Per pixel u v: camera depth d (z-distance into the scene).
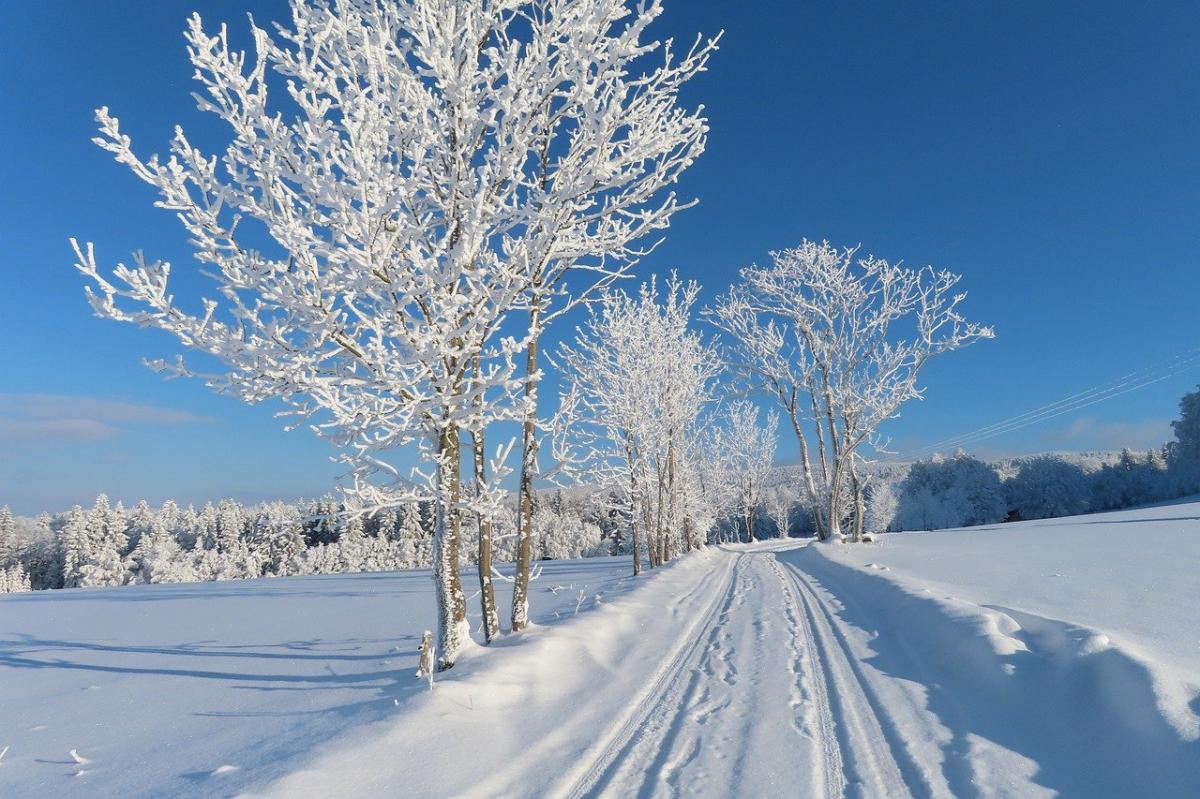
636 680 5.79
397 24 5.44
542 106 5.84
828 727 4.36
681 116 6.00
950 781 3.41
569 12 5.61
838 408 23.84
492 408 5.64
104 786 4.02
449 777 3.69
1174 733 3.20
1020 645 5.30
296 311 4.98
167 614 14.84
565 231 5.86
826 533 25.72
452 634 5.98
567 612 9.86
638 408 16.75
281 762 3.90
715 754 3.99
